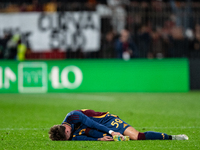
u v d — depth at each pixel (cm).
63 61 5794
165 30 5862
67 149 1838
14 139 2189
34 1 5772
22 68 5769
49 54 5803
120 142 1961
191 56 5941
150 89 5878
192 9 5838
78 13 5578
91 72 5841
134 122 2956
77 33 5588
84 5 5669
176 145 1905
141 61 5856
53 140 1941
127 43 5809
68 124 1958
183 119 3122
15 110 3825
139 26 5819
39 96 5306
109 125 1988
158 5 5822
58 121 3062
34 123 2941
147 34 5838
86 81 5847
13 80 5775
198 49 5925
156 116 3319
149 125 2792
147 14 5809
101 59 5841
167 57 5925
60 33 5597
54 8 5675
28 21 5609
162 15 5825
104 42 5781
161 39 5869
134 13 5794
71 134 2000
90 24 5584
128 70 5866
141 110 3772
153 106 4112
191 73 5978
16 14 5603
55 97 5150
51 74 5794
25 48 5691
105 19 5738
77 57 5831
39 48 5650
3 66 5753
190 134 2355
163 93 5697
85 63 5825
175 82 5884
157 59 5859
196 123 2881
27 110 3819
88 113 1997
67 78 5819
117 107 4041
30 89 5784
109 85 5872
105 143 1942
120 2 5791
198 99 4819
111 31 5769
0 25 5638
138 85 5881
